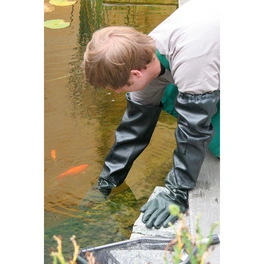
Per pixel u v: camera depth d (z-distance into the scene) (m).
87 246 2.02
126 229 2.12
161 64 2.09
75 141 2.60
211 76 1.98
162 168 2.47
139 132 2.33
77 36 3.37
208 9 2.05
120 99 2.93
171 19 2.11
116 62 1.93
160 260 1.88
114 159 2.37
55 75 3.06
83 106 2.85
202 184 2.19
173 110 2.38
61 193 2.31
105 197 2.30
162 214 2.10
